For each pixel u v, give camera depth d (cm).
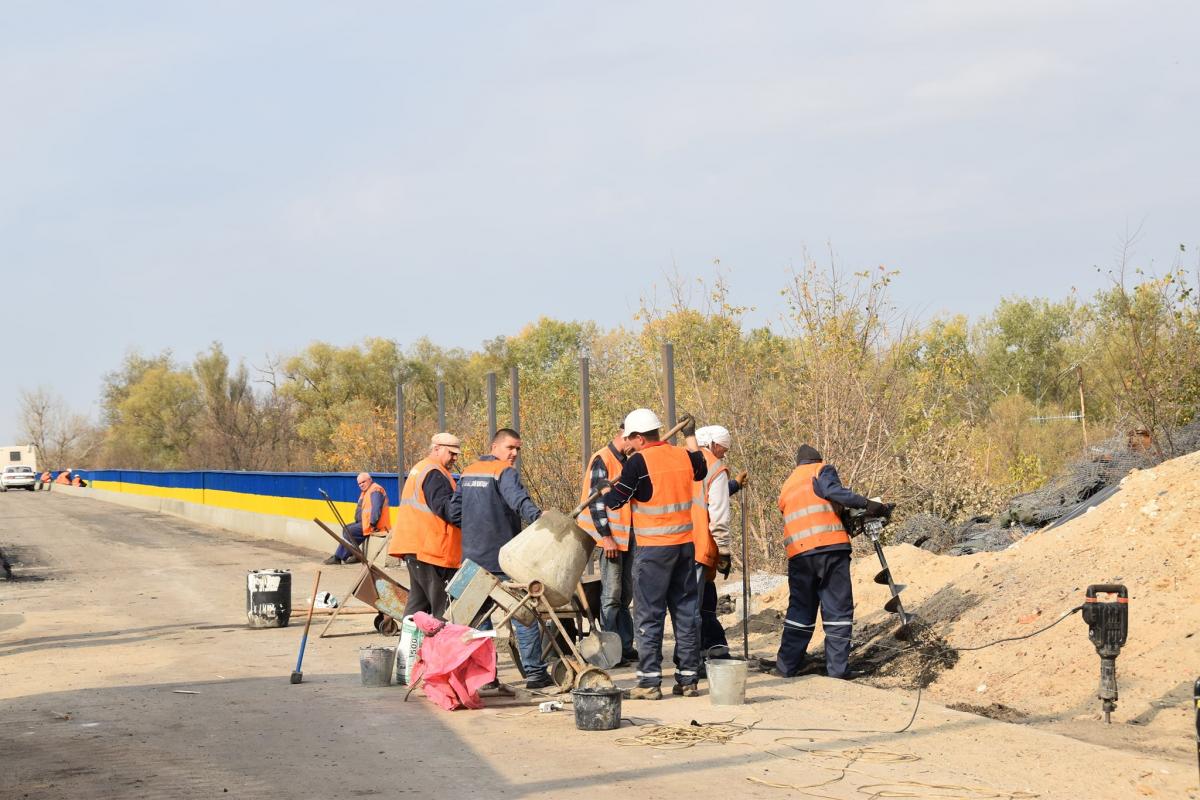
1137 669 945
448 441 1172
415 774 732
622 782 702
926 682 1091
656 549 979
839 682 1052
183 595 2055
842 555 1097
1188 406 1802
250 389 8144
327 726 891
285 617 1577
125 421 9981
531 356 7669
